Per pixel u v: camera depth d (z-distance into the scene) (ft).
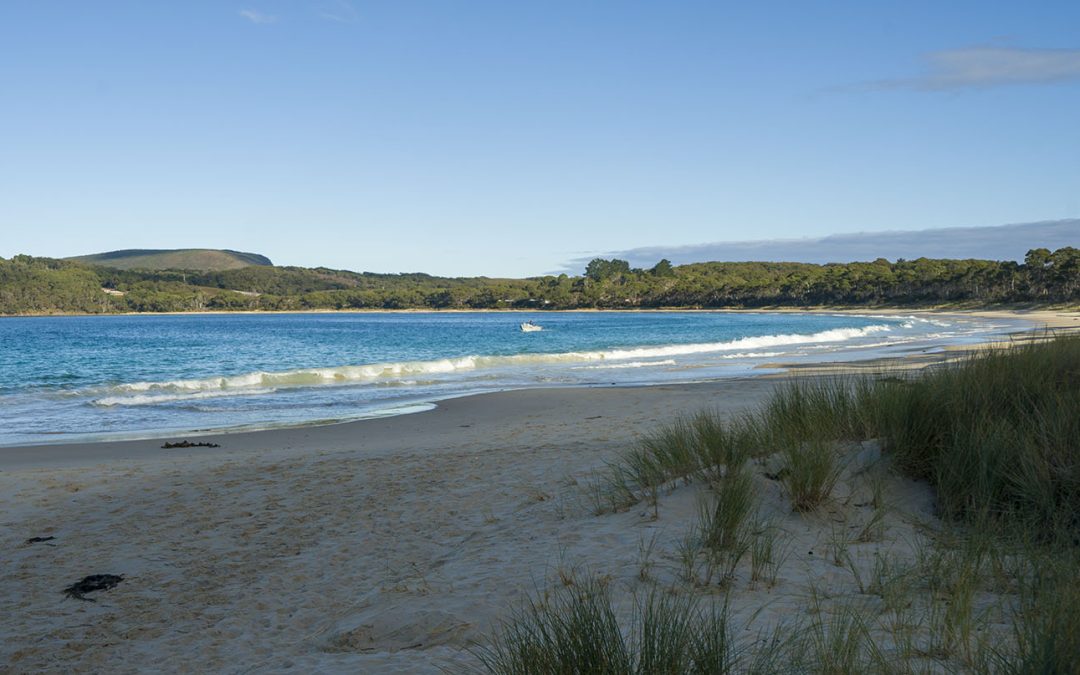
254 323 387.34
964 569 14.11
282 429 48.32
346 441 43.37
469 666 12.54
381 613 15.78
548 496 25.84
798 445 22.12
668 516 20.62
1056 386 24.47
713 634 10.56
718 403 53.11
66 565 21.21
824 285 503.20
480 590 16.72
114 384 84.84
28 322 422.00
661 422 43.96
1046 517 17.33
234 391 72.54
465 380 81.00
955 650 11.25
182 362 123.13
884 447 23.15
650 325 289.53
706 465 23.66
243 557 21.52
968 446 20.08
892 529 18.74
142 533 24.14
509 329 279.08
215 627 16.58
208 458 37.63
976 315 333.62
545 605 14.17
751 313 495.00
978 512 17.78
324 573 19.85
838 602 14.07
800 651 10.65
